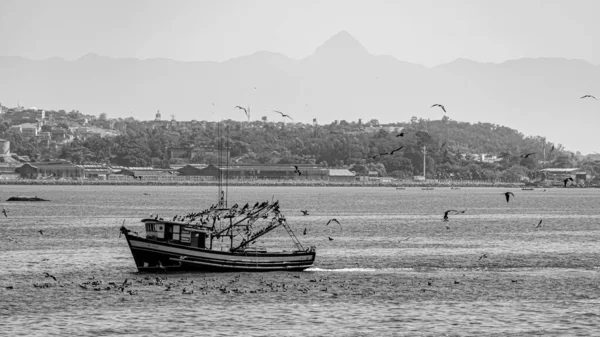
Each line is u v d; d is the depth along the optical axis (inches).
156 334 5994.1
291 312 6633.9
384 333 6092.5
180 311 6619.1
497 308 6865.2
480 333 6127.0
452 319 6496.1
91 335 5954.7
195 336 5959.6
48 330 6067.9
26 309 6673.2
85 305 6815.9
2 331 6038.4
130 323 6264.8
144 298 7066.9
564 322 6432.1
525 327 6284.5
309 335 6023.6
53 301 6958.7
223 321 6348.4
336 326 6254.9
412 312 6692.9
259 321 6353.3
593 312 6742.1
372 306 6879.9
